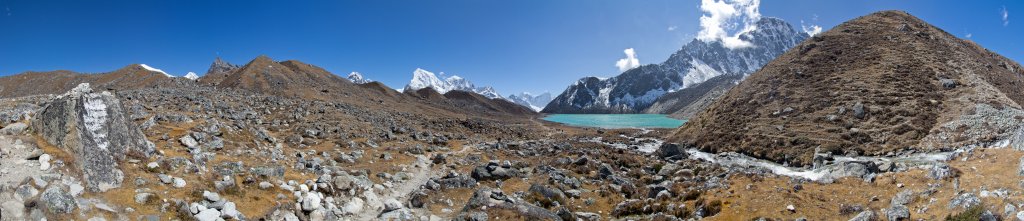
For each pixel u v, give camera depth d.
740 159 62.62
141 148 22.58
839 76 85.88
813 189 30.31
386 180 33.34
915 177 29.19
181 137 29.25
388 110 116.56
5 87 155.88
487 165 38.78
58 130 19.39
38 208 15.56
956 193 24.22
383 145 49.78
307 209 22.70
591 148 67.00
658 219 26.62
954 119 61.66
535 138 92.31
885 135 61.38
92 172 18.66
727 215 25.67
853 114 69.00
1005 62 112.75
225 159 27.94
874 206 26.03
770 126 71.69
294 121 57.78
